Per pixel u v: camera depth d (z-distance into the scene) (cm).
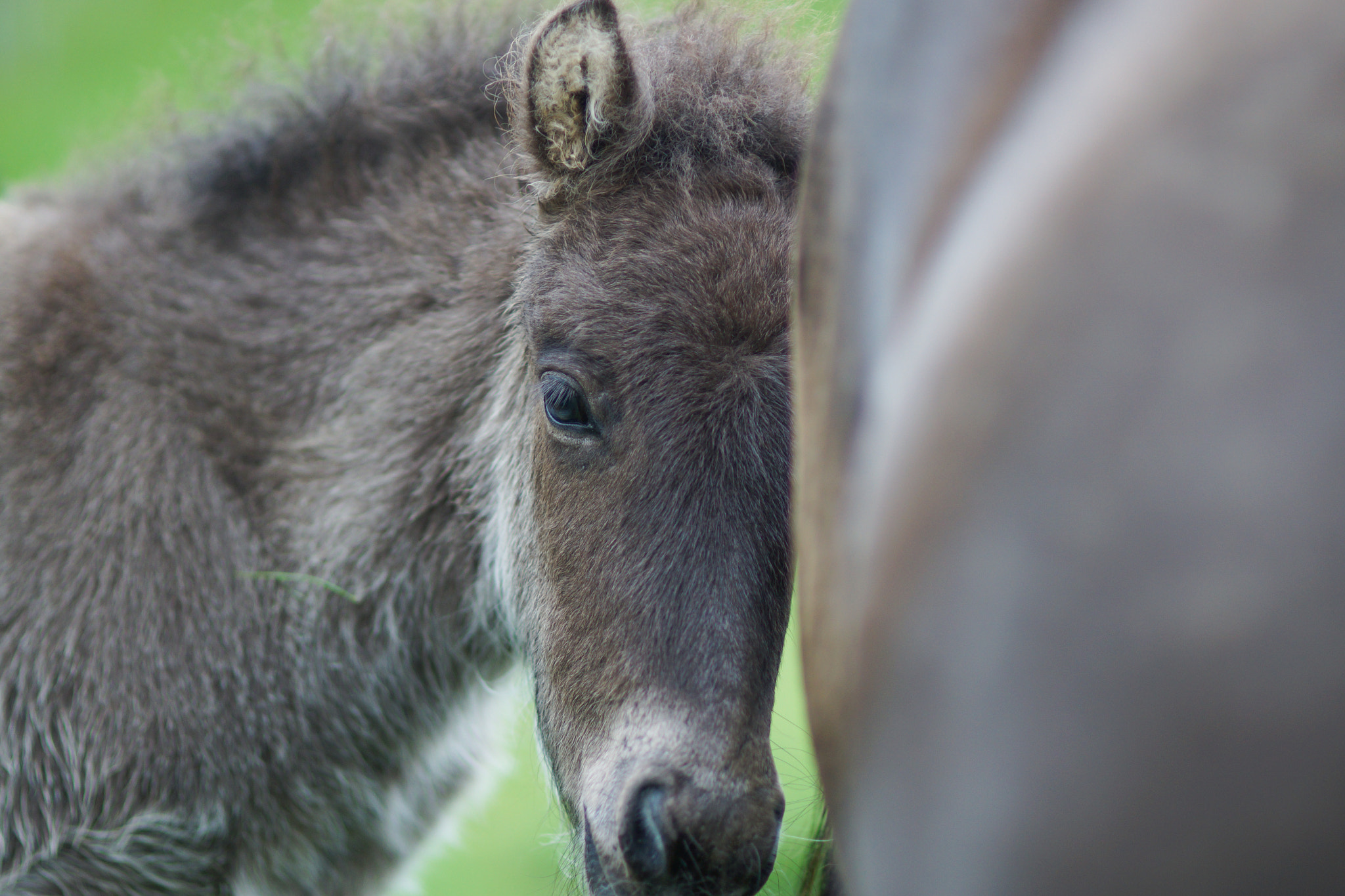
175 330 396
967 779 177
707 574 369
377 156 398
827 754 221
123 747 389
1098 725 166
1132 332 171
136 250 398
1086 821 166
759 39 385
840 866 247
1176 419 165
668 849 366
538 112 378
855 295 226
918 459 192
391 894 409
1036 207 187
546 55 377
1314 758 153
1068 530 171
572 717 373
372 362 394
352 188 397
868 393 215
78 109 818
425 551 393
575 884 376
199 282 397
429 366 392
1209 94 174
